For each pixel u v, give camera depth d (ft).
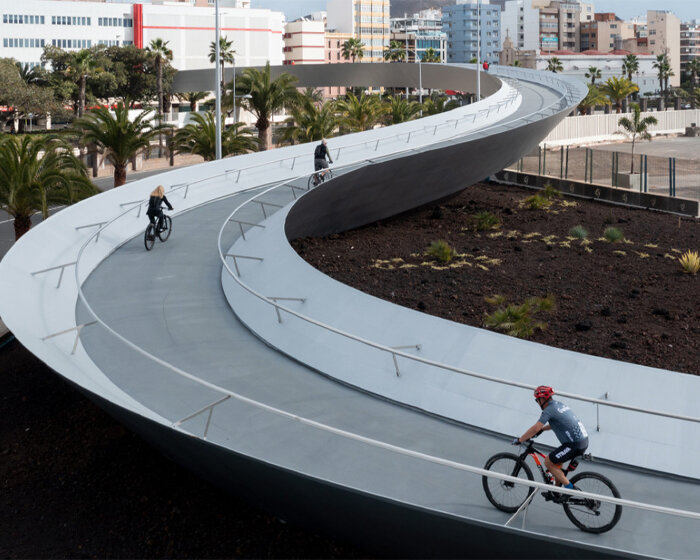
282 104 188.85
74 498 39.17
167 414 38.24
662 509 24.61
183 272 62.64
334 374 43.68
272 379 43.32
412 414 39.32
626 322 52.95
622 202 107.76
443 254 70.64
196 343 48.26
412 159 80.84
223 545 34.71
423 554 30.04
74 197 88.99
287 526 35.86
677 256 73.41
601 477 27.25
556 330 51.39
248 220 78.07
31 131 254.27
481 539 27.07
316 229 80.94
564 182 117.70
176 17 414.82
